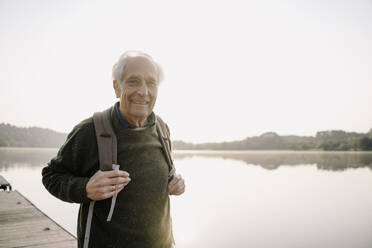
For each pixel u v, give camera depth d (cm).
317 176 2330
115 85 142
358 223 868
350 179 2111
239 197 1329
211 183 1839
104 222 126
